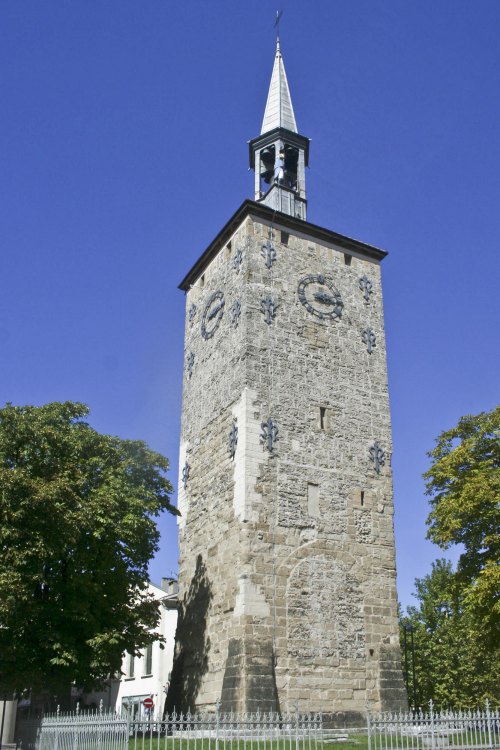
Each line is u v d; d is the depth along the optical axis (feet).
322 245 108.27
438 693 140.56
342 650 85.92
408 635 150.30
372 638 88.58
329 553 89.97
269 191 113.39
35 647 83.15
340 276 108.17
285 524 88.38
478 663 142.10
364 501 95.76
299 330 100.42
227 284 105.40
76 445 91.91
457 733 58.18
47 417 93.97
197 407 107.55
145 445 101.40
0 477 80.48
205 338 109.40
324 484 93.45
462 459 91.66
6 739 106.63
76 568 86.89
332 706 82.43
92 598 86.48
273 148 118.73
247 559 84.53
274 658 81.20
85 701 163.43
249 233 102.42
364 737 71.87
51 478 86.38
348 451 97.35
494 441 92.17
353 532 92.89
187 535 102.68
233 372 97.35
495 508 87.10
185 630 96.78
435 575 158.71
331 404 98.84
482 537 89.71
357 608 89.04
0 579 76.64
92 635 85.10
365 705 84.48
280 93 124.67
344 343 103.71
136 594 95.45
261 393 93.86
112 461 96.73
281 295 101.04
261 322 97.86
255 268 100.63
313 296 103.91
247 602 82.48
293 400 95.91
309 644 84.02
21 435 87.35
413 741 56.80
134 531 90.38
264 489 88.94
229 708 78.79
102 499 87.92
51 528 82.07
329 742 65.82
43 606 84.38
